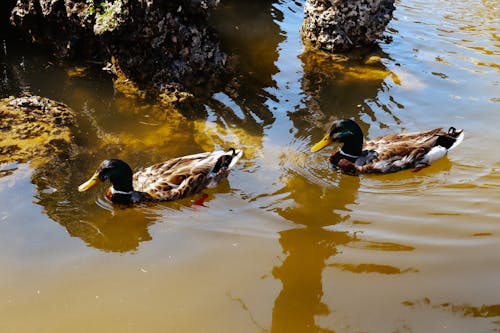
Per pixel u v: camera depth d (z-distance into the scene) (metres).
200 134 3.49
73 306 2.81
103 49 3.88
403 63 4.04
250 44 4.15
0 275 2.88
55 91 3.70
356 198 3.24
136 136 3.47
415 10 4.61
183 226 3.10
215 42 3.94
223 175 3.29
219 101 3.70
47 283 2.87
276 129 3.54
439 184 3.32
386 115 3.65
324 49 4.15
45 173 3.25
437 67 4.01
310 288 2.88
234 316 2.79
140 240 3.04
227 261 2.96
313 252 3.00
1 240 2.99
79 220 3.10
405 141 3.41
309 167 3.38
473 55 4.12
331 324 2.78
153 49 3.74
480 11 4.62
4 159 3.29
